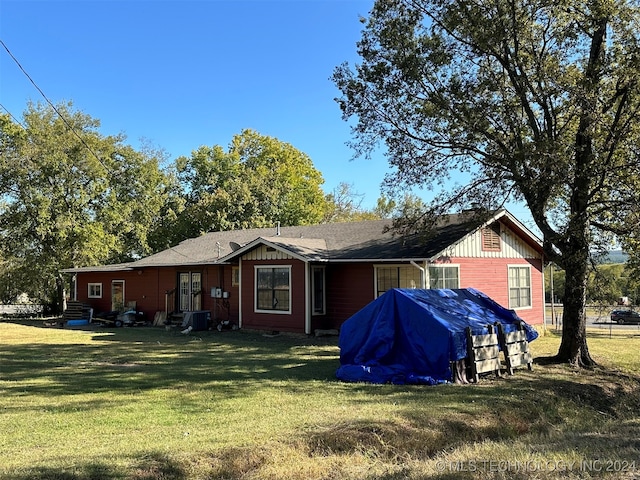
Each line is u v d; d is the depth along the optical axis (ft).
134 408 25.03
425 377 32.32
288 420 22.74
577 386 34.22
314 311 58.90
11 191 96.22
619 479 15.34
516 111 43.29
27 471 15.99
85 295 91.25
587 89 37.27
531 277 68.33
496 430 24.29
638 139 36.99
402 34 42.96
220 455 17.97
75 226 96.99
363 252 57.72
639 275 39.88
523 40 41.96
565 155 37.04
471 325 34.96
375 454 19.89
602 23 39.01
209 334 61.41
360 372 33.09
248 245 62.64
